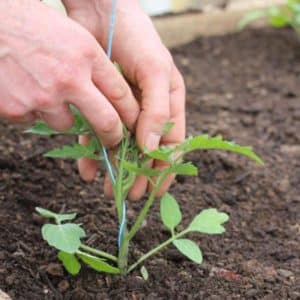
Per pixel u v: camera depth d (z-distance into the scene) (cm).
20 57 51
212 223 60
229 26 131
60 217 58
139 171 57
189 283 62
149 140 58
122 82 55
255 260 66
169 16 125
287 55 122
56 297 59
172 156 59
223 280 63
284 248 69
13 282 60
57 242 55
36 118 55
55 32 52
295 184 81
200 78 110
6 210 69
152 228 68
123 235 60
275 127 95
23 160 77
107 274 62
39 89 52
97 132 55
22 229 66
